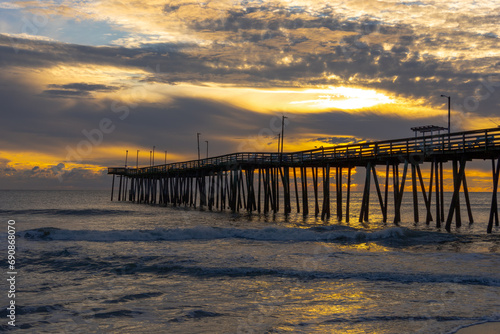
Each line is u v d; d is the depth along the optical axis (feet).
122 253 63.16
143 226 110.83
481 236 77.87
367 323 32.99
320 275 48.62
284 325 32.76
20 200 338.54
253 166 147.95
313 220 123.13
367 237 76.95
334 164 114.62
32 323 33.45
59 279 47.88
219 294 41.70
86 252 64.03
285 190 132.98
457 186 80.84
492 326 32.14
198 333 31.37
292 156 127.44
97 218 141.69
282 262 55.98
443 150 81.46
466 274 47.96
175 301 39.34
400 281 45.93
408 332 30.94
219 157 157.99
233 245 71.26
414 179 91.86
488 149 73.61
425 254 61.00
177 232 81.76
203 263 55.47
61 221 128.88
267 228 83.35
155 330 32.01
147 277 48.83
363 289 43.01
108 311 36.40
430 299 39.27
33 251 64.75
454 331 31.07
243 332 31.30
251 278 47.96
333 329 31.76
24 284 45.50
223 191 178.29
